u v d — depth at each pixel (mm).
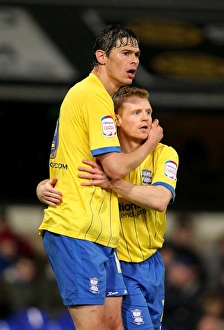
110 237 22953
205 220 61438
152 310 25156
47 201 23188
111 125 22906
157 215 24891
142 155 23047
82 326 22797
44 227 23281
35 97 52312
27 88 52250
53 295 44906
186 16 56000
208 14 56188
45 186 23344
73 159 23062
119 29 23422
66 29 54250
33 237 58031
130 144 24203
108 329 23953
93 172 22938
